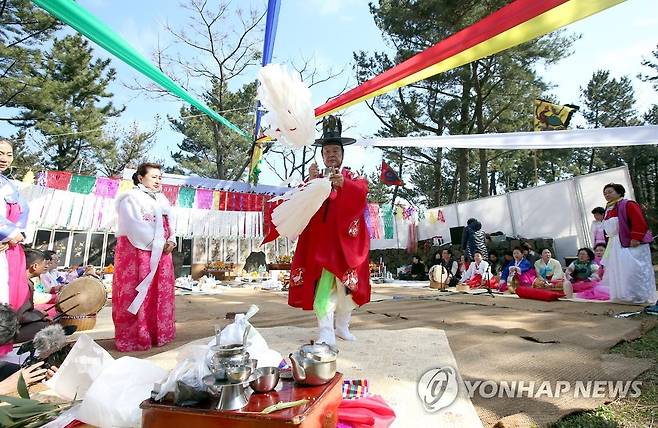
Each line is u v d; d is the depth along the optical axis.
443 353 2.77
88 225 9.37
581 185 10.15
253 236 11.88
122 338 3.18
